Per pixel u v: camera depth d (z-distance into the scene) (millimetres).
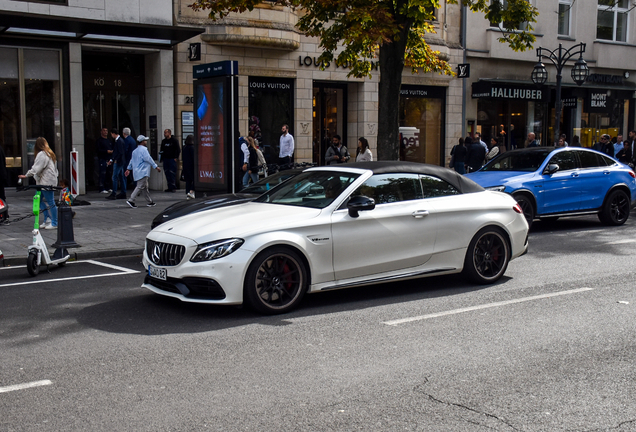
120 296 7535
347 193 7133
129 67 19391
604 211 13781
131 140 17750
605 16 29422
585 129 29234
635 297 7473
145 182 15789
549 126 28578
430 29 16750
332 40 15297
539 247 11102
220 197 10250
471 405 4344
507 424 4051
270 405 4332
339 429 3967
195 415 4168
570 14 28156
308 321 6430
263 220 6688
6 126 17031
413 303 7188
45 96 17438
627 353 5469
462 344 5695
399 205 7391
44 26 15953
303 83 21234
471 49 25250
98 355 5383
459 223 7750
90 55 18797
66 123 17641
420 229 7449
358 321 6438
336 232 6891
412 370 5027
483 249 8062
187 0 18922
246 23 19297
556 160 13305
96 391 4578
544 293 7660
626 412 4246
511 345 5676
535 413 4219
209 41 19172
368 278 7160
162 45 18609
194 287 6441
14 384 4715
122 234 11828
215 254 6359
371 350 5523
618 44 29406
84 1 17469
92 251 10227
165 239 6703
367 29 13000
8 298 7449
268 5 19672
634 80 30578
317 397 4477
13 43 16781
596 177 13586
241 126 19969
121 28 16312
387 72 14477
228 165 13164
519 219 8320
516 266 9375
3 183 13914
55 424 4027
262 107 20625
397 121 14680
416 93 24172
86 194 18375
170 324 6324
